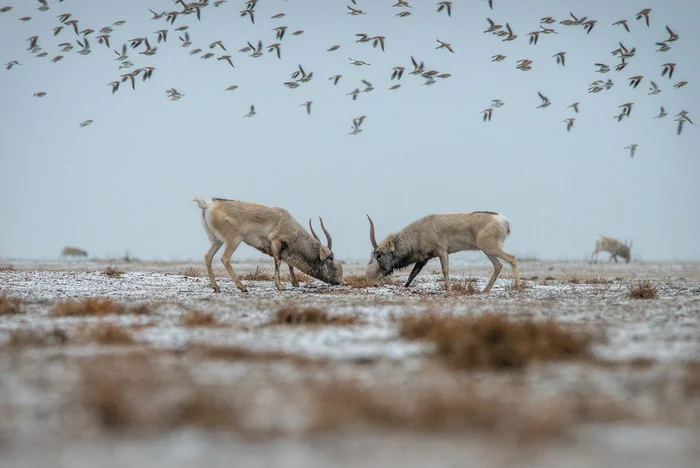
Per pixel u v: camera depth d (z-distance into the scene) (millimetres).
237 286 68438
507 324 35000
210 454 21312
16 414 24625
